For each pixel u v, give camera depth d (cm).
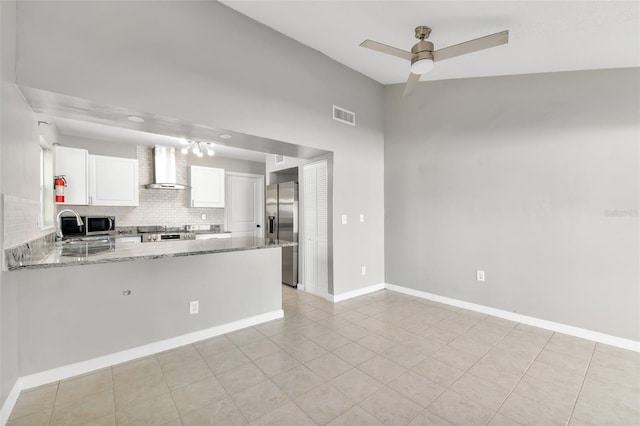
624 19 190
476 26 229
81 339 213
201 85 242
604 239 261
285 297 398
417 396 187
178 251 222
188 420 166
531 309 301
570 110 276
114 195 459
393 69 366
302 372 214
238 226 645
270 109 291
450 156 361
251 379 205
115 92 202
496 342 262
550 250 289
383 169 433
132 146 503
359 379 205
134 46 209
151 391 192
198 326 268
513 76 309
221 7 254
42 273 199
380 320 314
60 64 183
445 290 368
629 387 195
